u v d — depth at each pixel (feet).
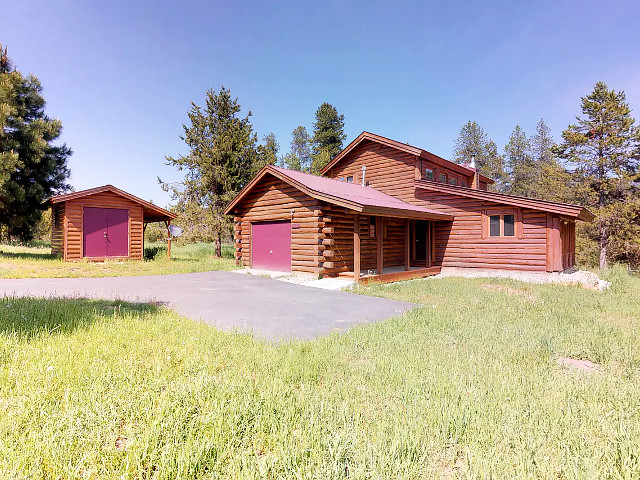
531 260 41.75
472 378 11.33
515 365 13.00
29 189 52.90
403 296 29.04
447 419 8.46
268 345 14.34
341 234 40.98
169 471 6.39
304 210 39.75
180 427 7.79
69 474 6.21
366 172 61.36
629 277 52.08
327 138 155.33
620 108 90.22
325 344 14.61
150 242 105.91
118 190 53.57
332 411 8.98
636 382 11.91
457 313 21.68
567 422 8.66
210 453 7.03
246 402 8.94
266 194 45.47
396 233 52.39
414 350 14.24
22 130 52.80
